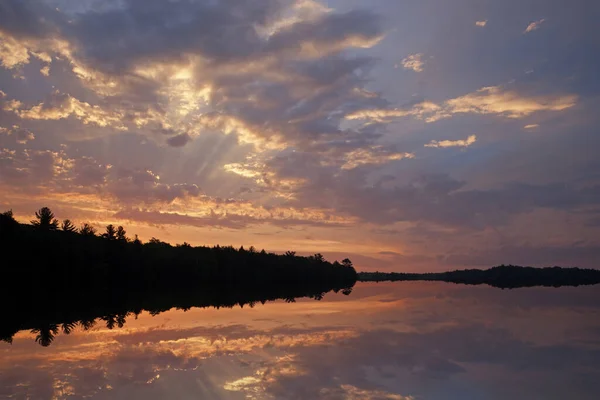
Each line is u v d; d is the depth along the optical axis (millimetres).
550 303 63281
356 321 39375
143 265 103000
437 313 47406
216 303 63188
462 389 17891
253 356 23422
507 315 45344
